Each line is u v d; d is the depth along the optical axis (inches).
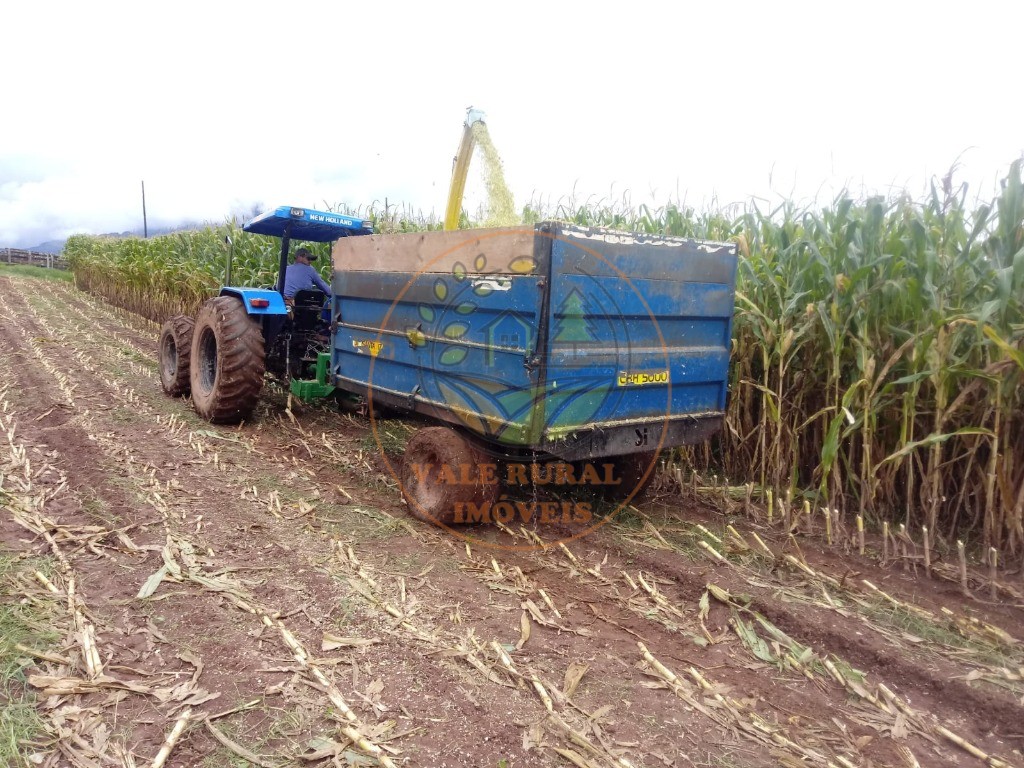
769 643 130.8
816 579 155.8
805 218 207.3
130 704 99.2
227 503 180.2
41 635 112.7
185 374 298.4
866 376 169.9
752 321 194.7
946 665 123.5
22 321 574.2
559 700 105.7
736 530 185.2
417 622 126.3
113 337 519.8
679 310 167.8
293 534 163.2
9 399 284.2
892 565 167.2
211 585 133.5
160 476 197.6
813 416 183.2
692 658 123.8
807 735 103.7
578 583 150.4
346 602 130.6
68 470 197.8
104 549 147.6
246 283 429.1
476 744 95.0
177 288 564.1
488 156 226.5
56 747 89.9
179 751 90.4
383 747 92.8
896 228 180.7
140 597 127.5
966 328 168.7
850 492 203.5
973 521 177.5
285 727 95.7
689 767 94.1
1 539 148.9
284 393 314.3
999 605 147.9
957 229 167.9
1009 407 161.8
